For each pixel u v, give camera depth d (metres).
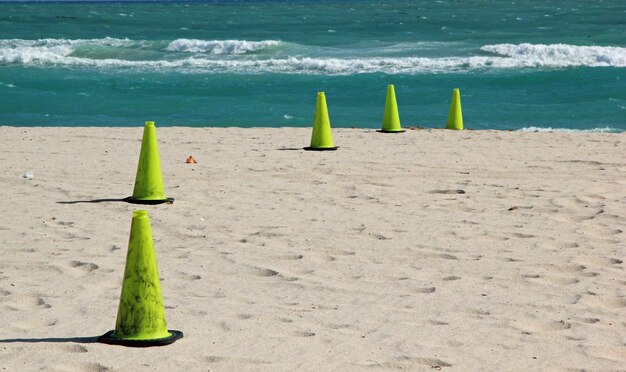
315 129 19.39
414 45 59.59
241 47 57.00
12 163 17.25
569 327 7.73
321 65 46.66
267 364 6.66
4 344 7.11
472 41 65.12
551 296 8.70
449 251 10.56
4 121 30.16
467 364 6.72
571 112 31.31
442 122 29.92
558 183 15.28
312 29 83.94
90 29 85.25
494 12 119.88
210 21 101.62
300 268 9.81
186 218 12.47
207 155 18.59
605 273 9.57
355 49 57.25
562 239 11.19
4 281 9.20
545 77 40.91
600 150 19.39
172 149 19.59
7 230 11.62
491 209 13.16
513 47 52.81
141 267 7.17
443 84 39.81
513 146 20.12
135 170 16.59
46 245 10.80
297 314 8.06
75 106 33.44
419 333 7.50
